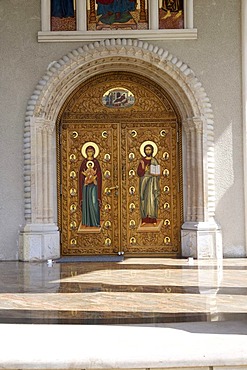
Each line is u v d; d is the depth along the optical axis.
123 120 11.73
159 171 11.72
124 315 6.02
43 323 5.64
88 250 11.72
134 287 7.86
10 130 11.34
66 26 11.45
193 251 11.27
